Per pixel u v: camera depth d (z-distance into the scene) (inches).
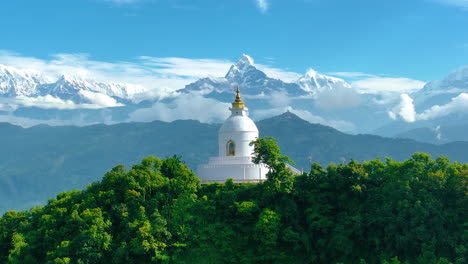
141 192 7327.8
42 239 7190.0
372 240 6796.3
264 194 7258.9
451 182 6855.3
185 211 7076.8
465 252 6289.4
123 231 6973.4
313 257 6781.5
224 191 7440.9
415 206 6560.0
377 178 7283.5
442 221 6530.5
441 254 6486.2
